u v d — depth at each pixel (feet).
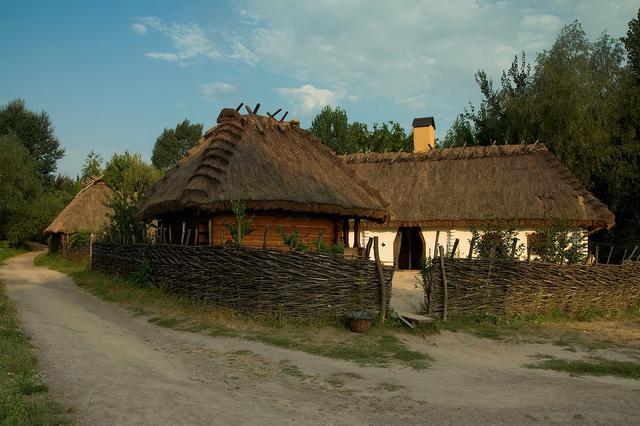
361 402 21.02
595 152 86.89
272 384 23.21
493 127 112.47
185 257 43.50
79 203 118.11
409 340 32.60
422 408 20.48
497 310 38.75
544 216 72.59
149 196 65.62
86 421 17.44
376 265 35.55
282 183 50.52
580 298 42.68
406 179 88.84
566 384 24.44
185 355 28.45
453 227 78.74
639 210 86.69
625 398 22.21
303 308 34.81
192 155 66.33
